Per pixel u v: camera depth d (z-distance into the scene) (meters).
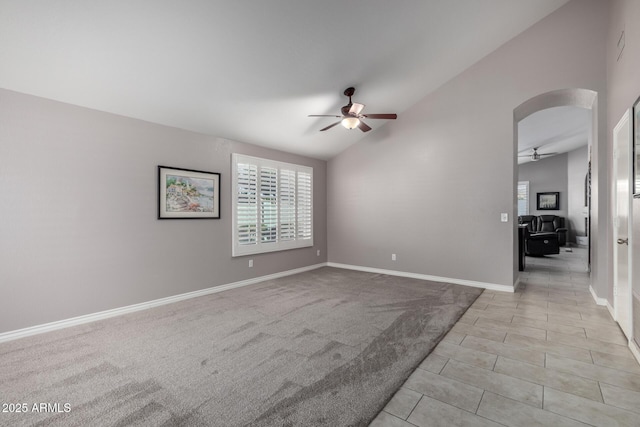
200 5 2.41
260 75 3.38
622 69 2.82
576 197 9.00
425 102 4.94
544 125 6.25
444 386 2.01
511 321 3.11
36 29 2.26
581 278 4.92
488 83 4.33
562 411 1.74
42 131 2.93
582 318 3.16
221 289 4.45
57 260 3.02
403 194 5.23
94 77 2.84
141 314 3.44
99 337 2.82
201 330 2.97
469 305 3.64
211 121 4.01
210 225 4.33
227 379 2.12
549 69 3.85
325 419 1.70
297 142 5.22
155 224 3.74
